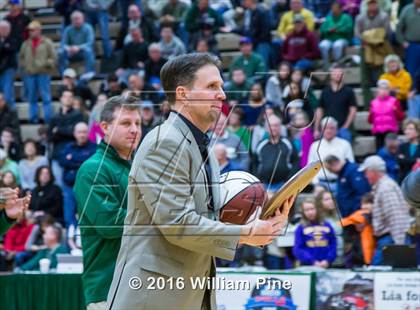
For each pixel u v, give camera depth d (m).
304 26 17.62
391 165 14.09
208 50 18.62
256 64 16.80
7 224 5.64
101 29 20.30
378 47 17.34
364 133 16.72
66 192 15.53
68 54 19.78
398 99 16.61
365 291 8.66
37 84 19.27
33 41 19.23
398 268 8.93
